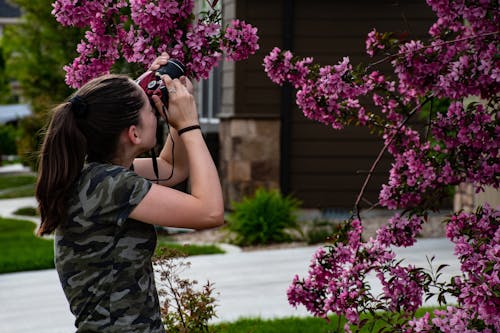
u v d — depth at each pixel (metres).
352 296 4.37
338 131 14.87
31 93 19.25
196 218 2.71
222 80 15.27
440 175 4.68
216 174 2.80
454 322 3.96
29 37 18.84
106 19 4.21
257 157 14.68
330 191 14.91
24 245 12.45
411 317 4.30
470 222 4.43
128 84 2.83
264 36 14.62
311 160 14.90
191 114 2.89
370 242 4.57
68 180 2.72
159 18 4.04
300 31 14.69
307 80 4.73
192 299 5.45
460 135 4.55
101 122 2.76
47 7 18.12
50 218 2.73
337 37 14.68
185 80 3.09
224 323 7.12
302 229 13.30
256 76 14.68
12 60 19.23
